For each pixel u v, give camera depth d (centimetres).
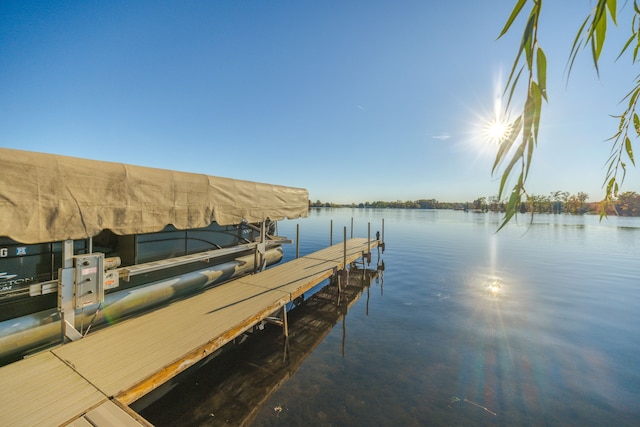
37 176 344
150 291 546
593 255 1891
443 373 563
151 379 326
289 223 4362
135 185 455
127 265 566
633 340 706
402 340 707
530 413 455
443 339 713
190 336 420
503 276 1359
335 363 594
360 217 6169
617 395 500
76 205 380
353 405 466
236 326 459
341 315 873
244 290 650
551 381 539
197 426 411
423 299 1036
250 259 842
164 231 631
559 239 2733
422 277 1345
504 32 110
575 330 765
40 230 346
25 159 335
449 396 494
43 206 348
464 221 5153
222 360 586
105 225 412
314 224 4178
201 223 572
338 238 2688
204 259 654
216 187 611
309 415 441
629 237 2920
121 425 254
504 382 536
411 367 583
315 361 600
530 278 1322
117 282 456
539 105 105
